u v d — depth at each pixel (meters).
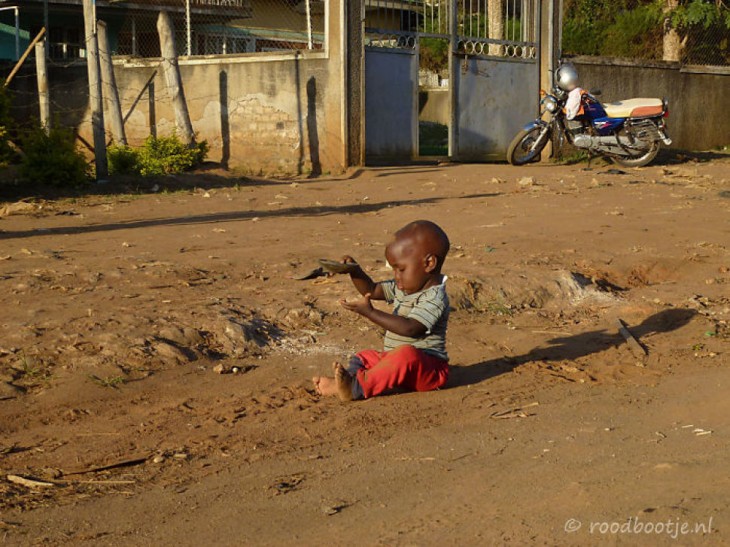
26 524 3.27
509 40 17.30
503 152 17.41
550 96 15.64
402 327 4.57
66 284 6.53
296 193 12.48
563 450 3.89
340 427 4.30
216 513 3.33
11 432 4.27
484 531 3.03
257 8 23.70
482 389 4.90
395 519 3.18
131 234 8.91
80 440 4.18
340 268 4.58
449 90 16.58
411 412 4.51
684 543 2.86
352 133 15.32
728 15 20.91
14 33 24.30
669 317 6.46
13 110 20.48
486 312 6.53
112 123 17.72
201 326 5.63
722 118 21.08
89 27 13.27
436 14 16.83
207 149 15.85
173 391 4.82
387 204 11.20
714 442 3.94
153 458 3.94
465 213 10.34
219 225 9.51
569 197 11.73
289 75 15.69
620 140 15.28
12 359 5.03
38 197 11.83
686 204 11.09
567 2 24.12
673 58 21.38
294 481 3.64
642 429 4.19
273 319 5.96
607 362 5.45
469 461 3.80
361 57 15.26
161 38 15.95
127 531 3.19
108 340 5.29
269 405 4.63
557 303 6.83
